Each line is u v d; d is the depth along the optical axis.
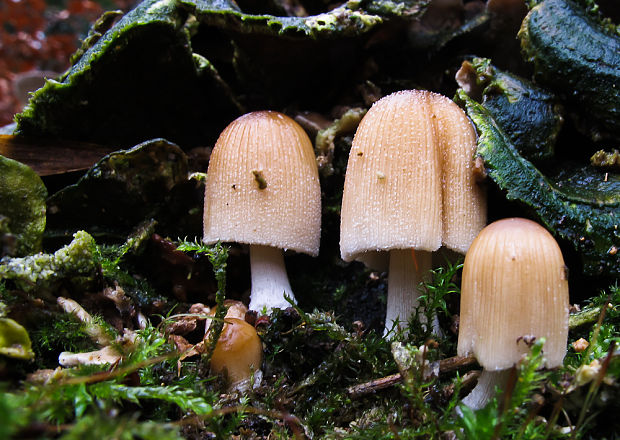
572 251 0.15
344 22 0.16
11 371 0.13
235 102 0.18
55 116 0.16
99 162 0.16
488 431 0.12
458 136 0.14
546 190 0.14
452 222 0.14
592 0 0.16
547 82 0.16
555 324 0.13
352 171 0.14
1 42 0.38
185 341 0.15
